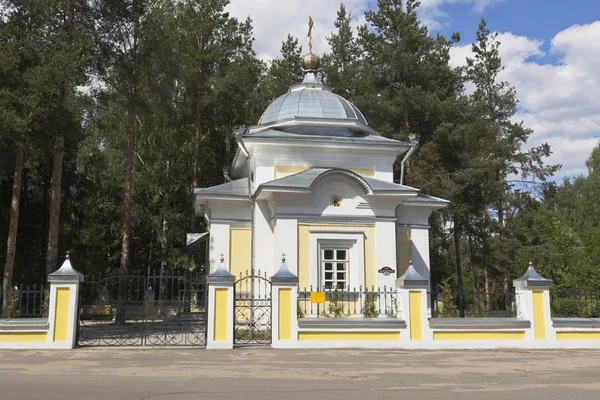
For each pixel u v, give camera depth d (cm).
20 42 1828
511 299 1917
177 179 3562
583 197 4669
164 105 2798
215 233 1997
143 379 911
